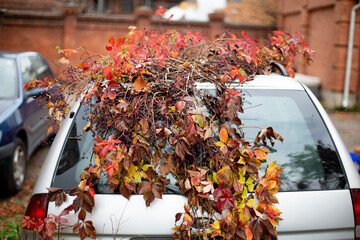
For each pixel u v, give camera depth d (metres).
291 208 2.43
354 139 9.64
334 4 13.69
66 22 17.36
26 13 17.19
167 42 3.74
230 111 2.54
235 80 3.01
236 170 2.41
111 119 2.60
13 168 5.55
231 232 2.35
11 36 17.30
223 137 2.41
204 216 2.39
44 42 17.42
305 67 16.31
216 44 3.40
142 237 2.37
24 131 5.90
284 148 2.70
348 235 2.46
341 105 13.59
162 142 2.44
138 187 2.41
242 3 20.69
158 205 2.40
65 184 2.49
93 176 2.41
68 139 2.68
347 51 13.52
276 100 2.93
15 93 6.06
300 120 2.84
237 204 2.40
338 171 2.59
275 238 2.38
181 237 2.34
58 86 3.16
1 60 6.48
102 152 2.33
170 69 2.99
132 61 2.87
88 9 23.11
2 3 20.03
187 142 2.40
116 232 2.37
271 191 2.41
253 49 3.33
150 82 2.69
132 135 2.47
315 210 2.44
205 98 2.70
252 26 17.62
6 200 5.57
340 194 2.50
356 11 13.31
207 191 2.35
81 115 2.82
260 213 2.37
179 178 2.49
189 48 3.37
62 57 3.07
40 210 2.41
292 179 2.55
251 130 2.75
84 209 2.36
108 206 2.40
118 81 2.79
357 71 13.55
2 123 5.43
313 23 15.50
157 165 2.53
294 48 3.66
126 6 27.64
